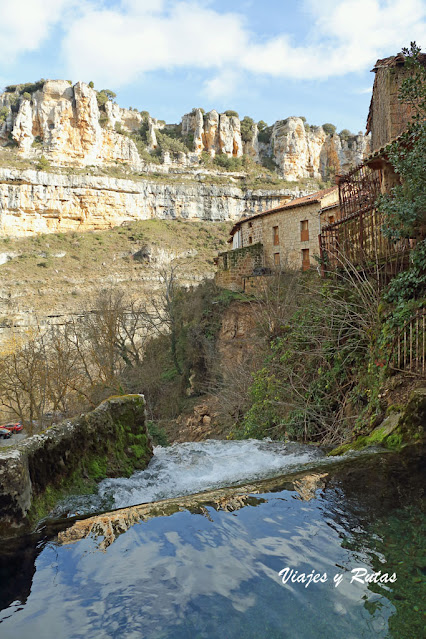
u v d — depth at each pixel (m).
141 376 32.06
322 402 10.13
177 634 2.49
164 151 113.56
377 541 3.45
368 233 11.20
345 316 10.25
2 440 36.69
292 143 115.94
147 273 84.44
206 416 23.30
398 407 6.63
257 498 4.43
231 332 27.38
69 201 96.75
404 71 14.46
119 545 3.54
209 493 4.69
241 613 2.66
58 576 3.10
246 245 36.16
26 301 71.75
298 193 107.94
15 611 2.71
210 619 2.60
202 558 3.31
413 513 3.84
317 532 3.65
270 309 17.19
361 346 9.63
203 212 106.94
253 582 2.99
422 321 7.17
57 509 4.25
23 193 92.44
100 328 32.22
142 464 5.91
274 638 2.45
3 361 28.02
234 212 107.94
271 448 7.32
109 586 2.97
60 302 72.94
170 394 30.45
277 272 24.78
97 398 28.28
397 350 7.49
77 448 5.00
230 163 115.25
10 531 3.69
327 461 5.69
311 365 11.39
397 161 8.84
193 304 32.78
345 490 4.48
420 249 8.38
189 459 6.41
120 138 110.06
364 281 10.16
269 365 13.40
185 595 2.85
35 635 2.48
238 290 31.06
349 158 117.19
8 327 65.00
